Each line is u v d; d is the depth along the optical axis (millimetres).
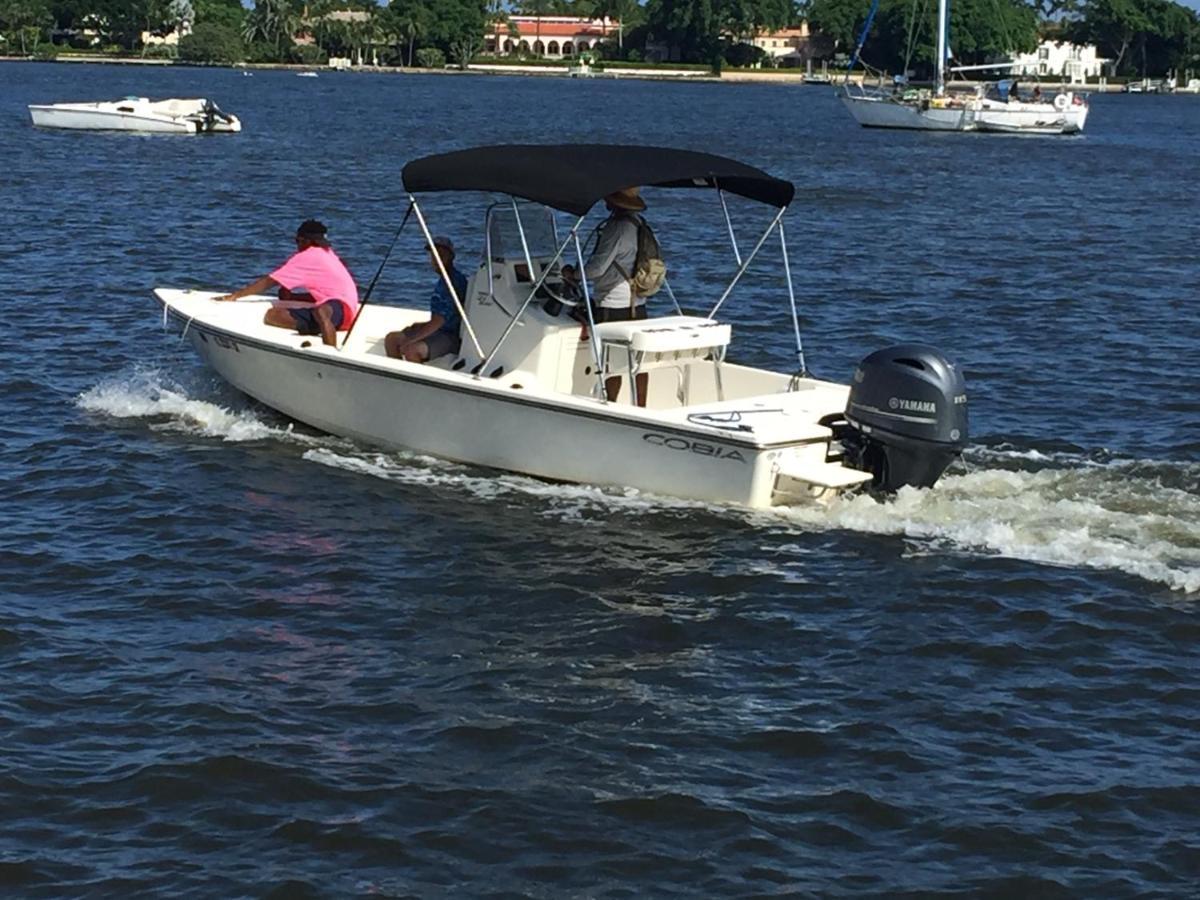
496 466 12656
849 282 23703
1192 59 185000
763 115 95500
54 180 35812
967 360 17859
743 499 11664
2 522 11555
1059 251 28547
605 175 12023
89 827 7664
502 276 12781
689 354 12867
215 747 8383
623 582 10656
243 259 24531
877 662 9570
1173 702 9125
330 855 7469
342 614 10125
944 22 77062
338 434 13523
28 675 9164
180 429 13750
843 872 7406
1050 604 10336
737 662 9555
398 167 44094
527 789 8062
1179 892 7285
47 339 17203
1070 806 7977
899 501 11773
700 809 7898
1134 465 13031
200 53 179000
